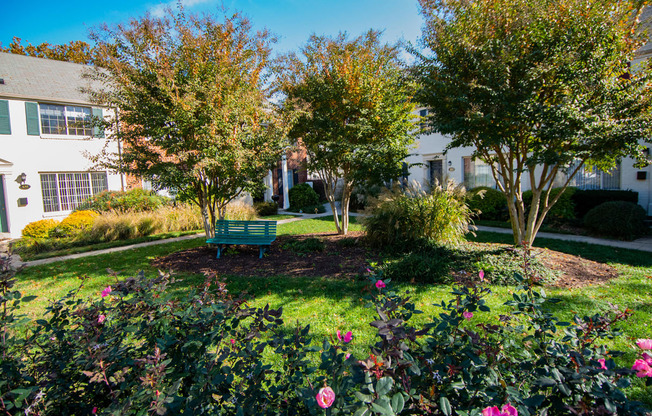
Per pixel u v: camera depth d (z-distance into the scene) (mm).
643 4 5246
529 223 6586
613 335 1783
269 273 6160
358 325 3879
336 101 8492
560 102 5371
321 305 4500
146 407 1518
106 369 1807
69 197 14469
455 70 5949
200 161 6652
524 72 5484
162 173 7027
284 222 13859
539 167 11750
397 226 7074
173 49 7297
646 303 4152
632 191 9977
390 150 8305
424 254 6281
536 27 5316
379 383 1270
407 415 1469
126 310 2119
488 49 5422
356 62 8062
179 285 5523
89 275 6570
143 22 6941
